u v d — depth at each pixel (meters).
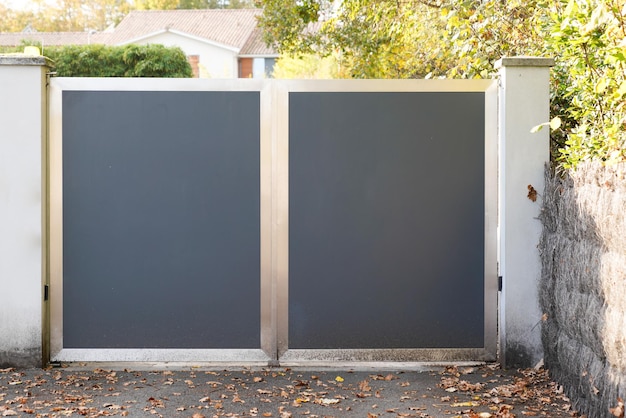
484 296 6.54
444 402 5.49
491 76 8.42
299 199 6.49
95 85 6.44
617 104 5.70
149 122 6.47
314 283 6.50
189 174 6.48
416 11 11.32
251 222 6.50
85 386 5.88
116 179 6.48
